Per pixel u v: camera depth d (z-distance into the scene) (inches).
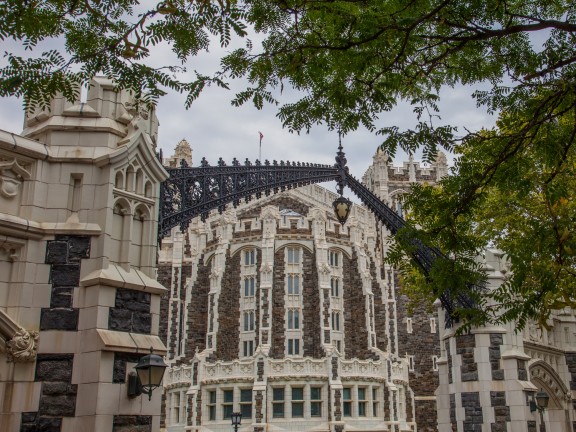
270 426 1964.8
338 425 1985.7
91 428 414.9
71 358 436.1
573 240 411.5
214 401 2071.9
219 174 614.9
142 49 321.7
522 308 411.2
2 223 427.2
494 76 419.2
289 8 351.6
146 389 450.0
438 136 394.9
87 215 462.9
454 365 836.6
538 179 493.0
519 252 447.2
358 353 2422.5
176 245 2719.0
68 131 482.3
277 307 2384.4
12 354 419.5
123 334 449.1
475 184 416.2
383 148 396.8
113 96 499.8
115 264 467.2
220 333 2377.0
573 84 370.9
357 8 357.7
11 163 448.1
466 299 813.9
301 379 2028.8
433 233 424.8
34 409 422.0
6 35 304.7
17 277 438.6
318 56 379.2
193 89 333.1
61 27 323.9
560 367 1147.9
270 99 386.3
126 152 478.6
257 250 2470.5
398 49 380.5
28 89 311.1
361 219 2918.3
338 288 2491.4
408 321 2775.6
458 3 370.9
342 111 399.2
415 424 2356.1
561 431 1072.8
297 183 730.2
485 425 790.5
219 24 327.0
